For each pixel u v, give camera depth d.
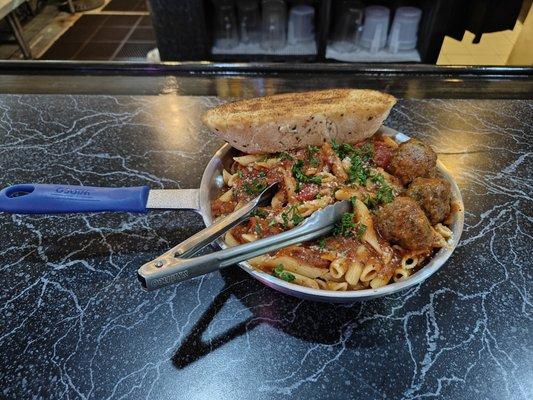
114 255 0.79
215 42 2.35
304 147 0.87
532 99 1.18
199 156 1.01
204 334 0.67
